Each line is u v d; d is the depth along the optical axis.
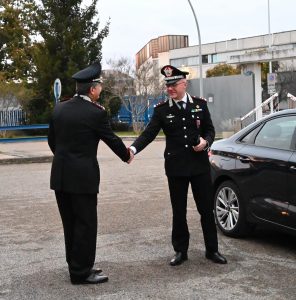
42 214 8.52
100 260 5.90
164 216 8.15
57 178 5.01
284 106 37.97
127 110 35.41
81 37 32.91
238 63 30.47
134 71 35.94
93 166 5.05
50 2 33.00
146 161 16.28
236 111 30.78
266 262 5.72
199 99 5.62
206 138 5.55
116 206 8.98
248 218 6.41
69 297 4.78
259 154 6.29
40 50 33.59
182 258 5.71
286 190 5.80
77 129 4.98
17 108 32.81
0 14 42.28
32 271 5.57
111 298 4.73
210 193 5.63
